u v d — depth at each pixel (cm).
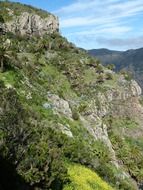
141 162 10638
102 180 4209
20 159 2450
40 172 2512
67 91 11100
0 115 2777
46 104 5897
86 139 6800
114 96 14000
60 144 4144
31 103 5444
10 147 2377
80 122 7531
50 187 2728
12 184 2205
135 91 15688
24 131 2588
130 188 5559
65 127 5719
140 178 9969
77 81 12288
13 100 3438
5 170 2195
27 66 8512
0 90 3853
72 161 4162
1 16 13438
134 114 14762
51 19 16112
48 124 5044
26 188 2369
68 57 14025
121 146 11162
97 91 12825
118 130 12988
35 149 2653
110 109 13338
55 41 14925
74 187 3206
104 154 7125
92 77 13600
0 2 14912
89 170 4156
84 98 11544
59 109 6806
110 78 14625
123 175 7694
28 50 12212
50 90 7688
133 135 13500
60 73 12050
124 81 15225
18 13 14525
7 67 5953
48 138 3606
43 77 9769
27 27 14550
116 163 8294
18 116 2839
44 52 13100
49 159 2705
